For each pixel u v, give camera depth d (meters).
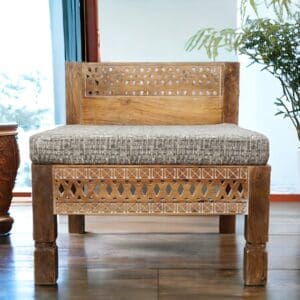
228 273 1.22
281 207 2.03
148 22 2.12
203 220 1.83
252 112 2.14
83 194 1.10
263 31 1.48
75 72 1.54
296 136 2.13
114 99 1.54
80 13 2.07
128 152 1.07
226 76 1.53
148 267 1.27
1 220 1.58
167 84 1.54
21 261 1.33
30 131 2.36
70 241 1.53
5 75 2.32
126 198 1.10
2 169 1.55
